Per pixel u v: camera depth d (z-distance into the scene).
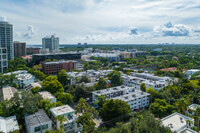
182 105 90.12
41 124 72.31
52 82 127.31
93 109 87.00
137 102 111.00
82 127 79.25
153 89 124.94
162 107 92.06
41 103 91.44
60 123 73.50
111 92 117.00
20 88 155.38
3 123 75.75
